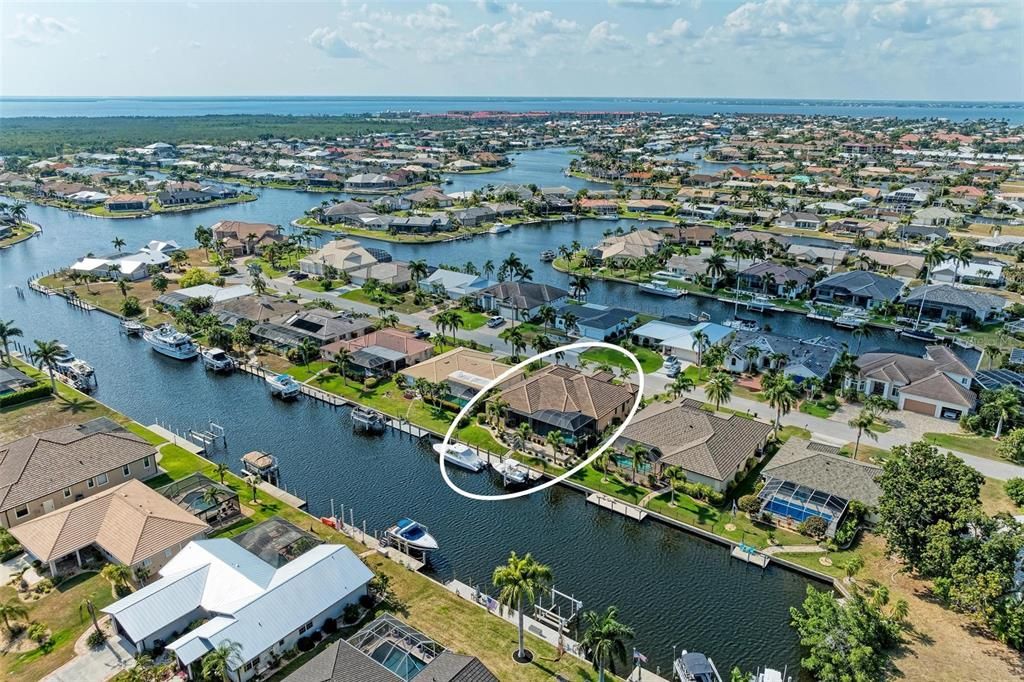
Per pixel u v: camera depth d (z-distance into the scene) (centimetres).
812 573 7281
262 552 7150
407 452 10094
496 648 6300
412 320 15738
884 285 16775
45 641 6300
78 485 8475
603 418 10256
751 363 12581
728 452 8981
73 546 7281
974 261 18938
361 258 19662
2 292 18525
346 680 5434
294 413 11362
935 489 7006
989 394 10612
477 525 8356
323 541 7475
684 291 18200
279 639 6081
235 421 11069
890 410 11094
